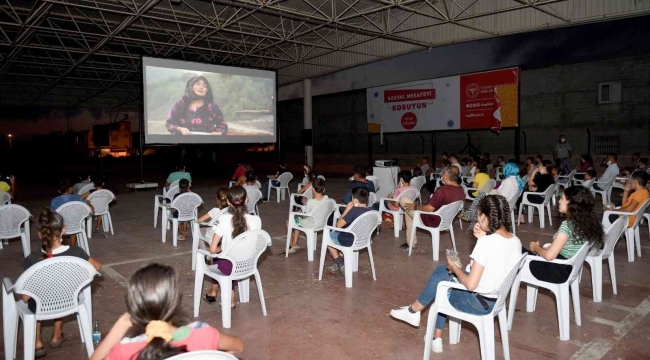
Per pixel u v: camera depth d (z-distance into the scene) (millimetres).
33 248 6320
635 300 4008
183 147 23438
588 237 3195
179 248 6273
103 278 4871
